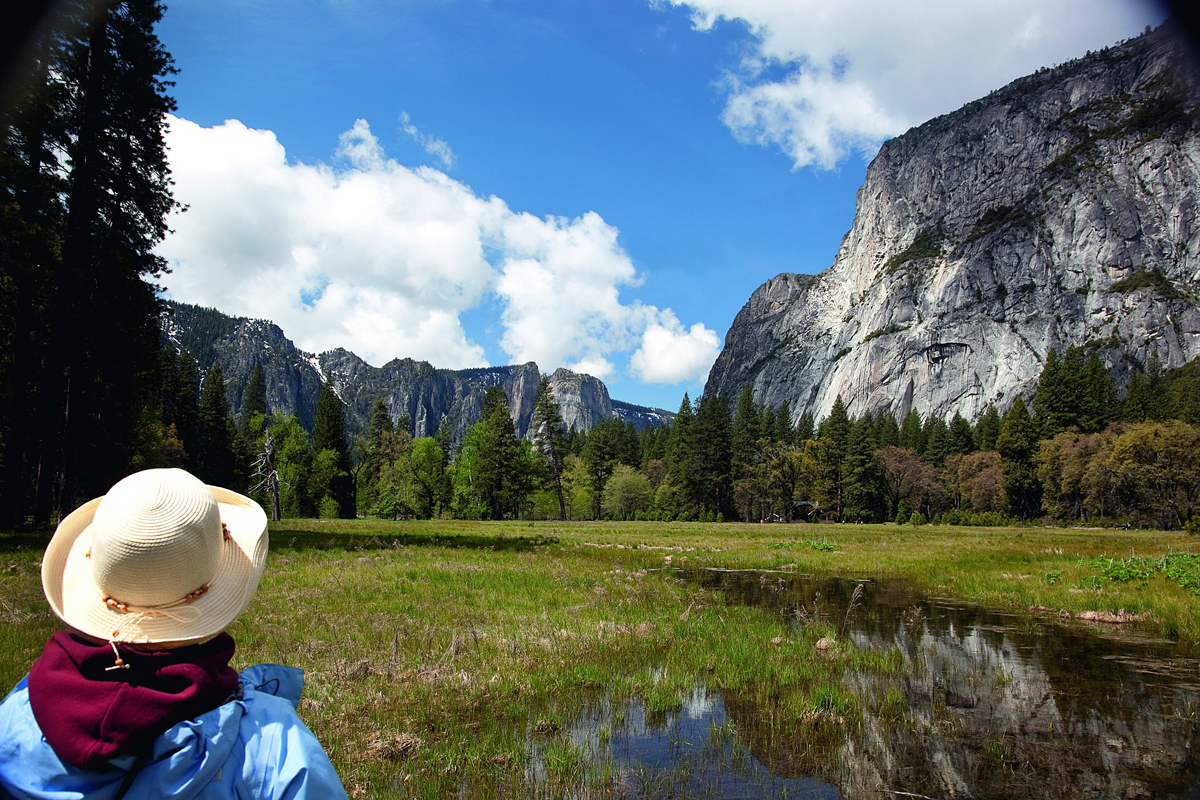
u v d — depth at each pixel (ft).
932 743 18.71
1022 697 23.16
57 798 4.25
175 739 4.29
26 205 60.49
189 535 4.46
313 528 120.16
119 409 88.48
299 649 25.71
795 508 294.25
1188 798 15.34
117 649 4.36
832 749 18.17
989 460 304.91
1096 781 16.25
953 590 52.80
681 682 23.80
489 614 35.01
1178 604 41.32
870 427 306.96
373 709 19.86
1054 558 76.28
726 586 54.54
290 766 4.76
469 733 18.49
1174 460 217.56
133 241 78.95
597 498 340.59
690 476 293.02
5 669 20.75
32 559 44.11
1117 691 23.95
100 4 68.74
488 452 247.50
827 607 43.96
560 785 15.60
